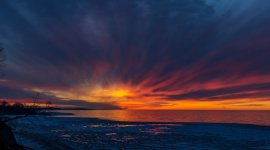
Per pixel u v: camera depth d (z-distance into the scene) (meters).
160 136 53.12
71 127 71.69
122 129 69.00
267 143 43.56
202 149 38.09
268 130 65.00
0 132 13.38
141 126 79.38
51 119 103.94
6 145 9.41
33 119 90.56
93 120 107.00
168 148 38.62
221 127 74.19
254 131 62.78
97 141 44.62
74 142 41.84
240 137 51.50
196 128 71.75
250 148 39.12
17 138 37.16
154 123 93.12
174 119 146.00
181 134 57.00
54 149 32.53
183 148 38.84
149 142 44.50
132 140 47.00
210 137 51.47
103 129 67.94
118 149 37.25
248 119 151.25
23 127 54.72
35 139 37.88
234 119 150.62
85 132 59.38
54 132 56.59
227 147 39.81
